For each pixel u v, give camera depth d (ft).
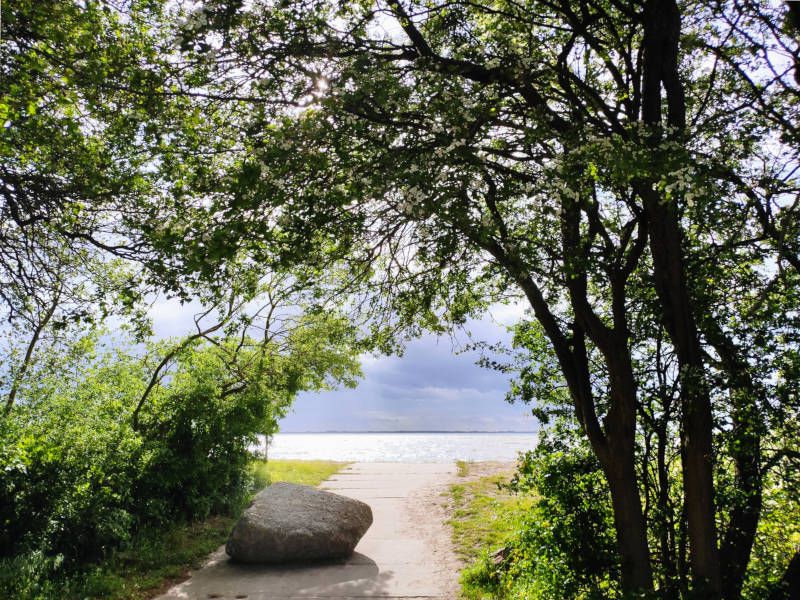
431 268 20.92
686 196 12.45
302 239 15.08
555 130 15.43
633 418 17.92
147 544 30.71
